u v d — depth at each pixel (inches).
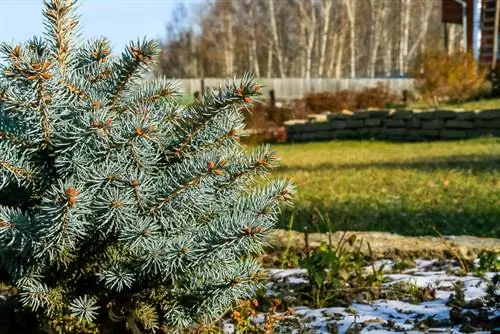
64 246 122.6
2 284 136.3
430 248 221.9
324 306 175.3
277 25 2679.6
